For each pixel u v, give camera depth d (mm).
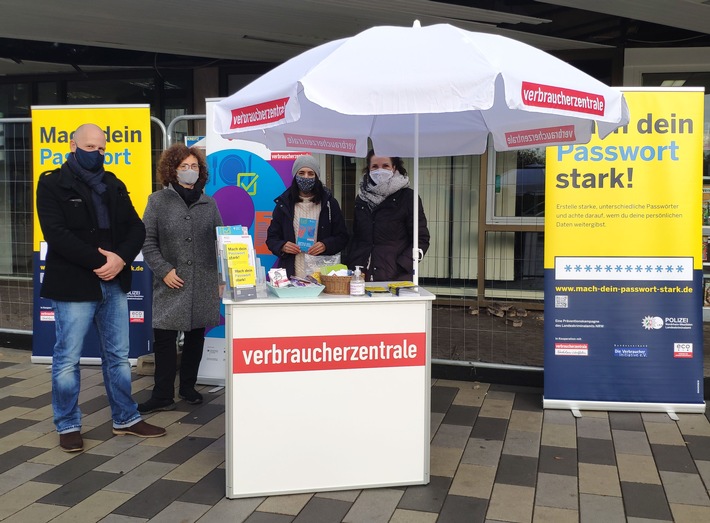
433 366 5125
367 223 4500
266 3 5234
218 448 3717
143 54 7609
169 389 4340
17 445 3723
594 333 4344
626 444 3783
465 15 5641
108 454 3613
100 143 3594
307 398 3129
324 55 2861
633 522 2873
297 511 2984
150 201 4340
